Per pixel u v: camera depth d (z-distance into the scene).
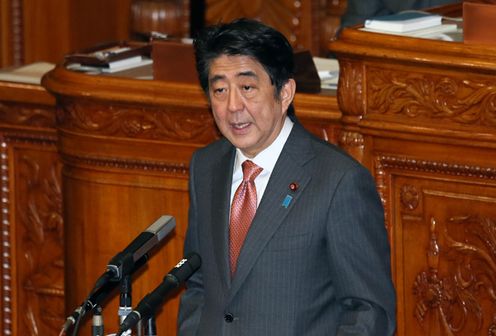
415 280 15.05
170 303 16.73
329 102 15.64
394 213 15.01
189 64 16.45
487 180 14.30
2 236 19.14
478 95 13.99
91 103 16.81
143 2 27.77
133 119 16.66
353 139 15.02
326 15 27.80
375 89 14.68
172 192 16.75
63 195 17.83
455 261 14.74
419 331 15.14
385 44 14.40
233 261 12.53
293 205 12.23
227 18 28.28
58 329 19.20
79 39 29.08
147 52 18.38
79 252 17.52
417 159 14.64
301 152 12.43
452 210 14.63
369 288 12.10
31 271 19.14
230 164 12.90
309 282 12.23
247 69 11.88
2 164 18.92
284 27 28.11
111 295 17.02
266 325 12.22
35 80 18.45
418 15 15.38
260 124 12.05
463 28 14.18
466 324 14.82
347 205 12.09
